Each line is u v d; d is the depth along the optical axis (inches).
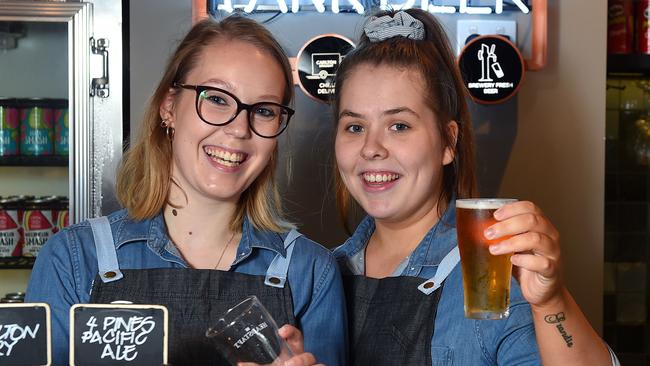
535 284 46.8
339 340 59.1
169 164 59.4
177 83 57.9
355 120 62.2
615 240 128.7
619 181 127.9
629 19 106.9
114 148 99.8
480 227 45.1
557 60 100.2
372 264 65.6
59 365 54.6
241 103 56.0
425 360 56.7
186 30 97.2
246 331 43.9
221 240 59.6
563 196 100.5
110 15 99.0
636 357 128.7
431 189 61.9
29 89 110.1
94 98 99.4
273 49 58.6
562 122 100.3
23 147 105.0
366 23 65.5
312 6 96.0
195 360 55.6
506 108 99.7
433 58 62.1
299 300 58.3
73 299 55.4
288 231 61.3
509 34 97.6
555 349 48.4
